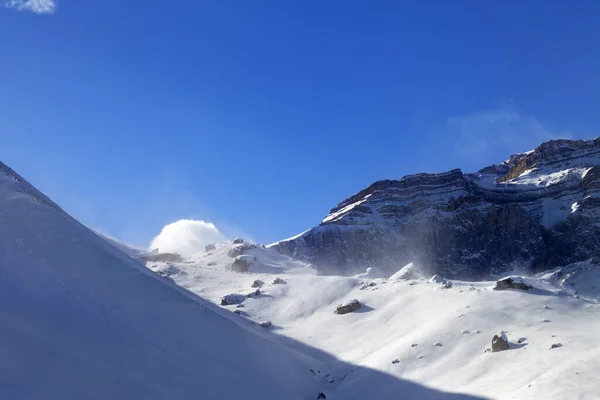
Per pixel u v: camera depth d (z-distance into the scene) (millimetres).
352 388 61844
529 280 96250
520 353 60469
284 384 52406
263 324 93188
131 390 34625
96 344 37094
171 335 44188
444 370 61969
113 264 46625
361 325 89500
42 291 38656
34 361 32219
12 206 45719
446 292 94312
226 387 42719
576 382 47375
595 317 77812
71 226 47719
